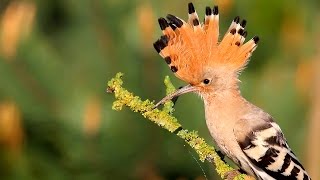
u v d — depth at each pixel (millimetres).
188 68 11891
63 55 12117
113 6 12133
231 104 12078
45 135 11898
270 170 11977
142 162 11945
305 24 12531
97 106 11922
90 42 12133
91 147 11891
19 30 11953
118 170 11938
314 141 12703
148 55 12062
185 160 12000
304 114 12672
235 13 12352
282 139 12055
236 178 10758
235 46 12008
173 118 10781
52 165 11906
